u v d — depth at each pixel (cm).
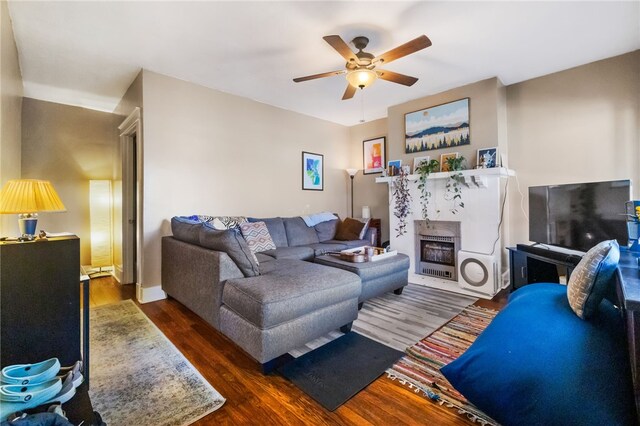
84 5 209
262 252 347
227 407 153
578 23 239
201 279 241
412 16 227
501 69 323
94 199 423
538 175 346
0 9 187
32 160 394
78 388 129
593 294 131
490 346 144
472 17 229
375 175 526
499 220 335
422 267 403
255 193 413
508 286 354
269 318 178
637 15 228
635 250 192
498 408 126
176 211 335
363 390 166
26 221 164
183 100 340
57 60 290
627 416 100
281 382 174
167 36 250
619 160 297
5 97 214
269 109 430
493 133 343
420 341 221
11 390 102
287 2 208
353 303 235
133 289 360
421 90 380
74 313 146
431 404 154
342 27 240
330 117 504
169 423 142
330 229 458
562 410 108
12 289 132
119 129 393
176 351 209
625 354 116
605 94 303
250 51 276
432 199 386
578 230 261
